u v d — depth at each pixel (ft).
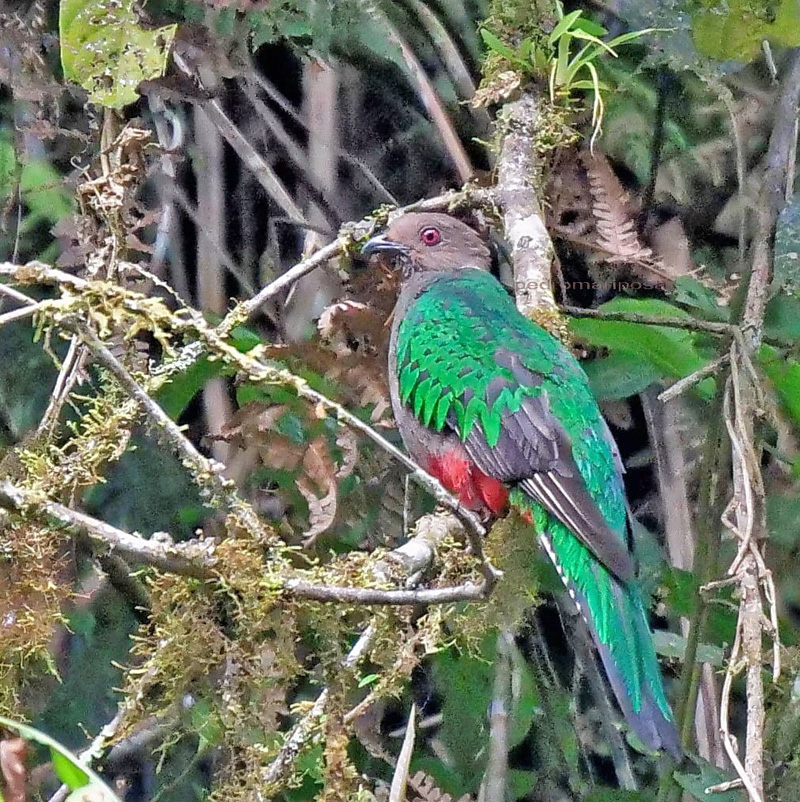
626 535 23.16
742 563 18.57
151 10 25.22
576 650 29.32
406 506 24.11
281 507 26.50
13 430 26.18
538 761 29.43
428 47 28.48
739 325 23.39
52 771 23.17
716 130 28.96
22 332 26.73
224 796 15.69
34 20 25.55
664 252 28.78
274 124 28.50
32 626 15.90
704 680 26.71
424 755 27.96
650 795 26.55
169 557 14.47
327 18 26.61
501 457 21.90
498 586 21.67
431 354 22.91
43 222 26.63
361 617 18.75
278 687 15.84
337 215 28.86
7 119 25.95
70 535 16.14
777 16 23.94
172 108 27.86
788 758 24.03
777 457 24.85
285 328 28.07
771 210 24.47
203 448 28.14
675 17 27.14
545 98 25.17
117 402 17.70
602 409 29.48
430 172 29.53
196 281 28.27
